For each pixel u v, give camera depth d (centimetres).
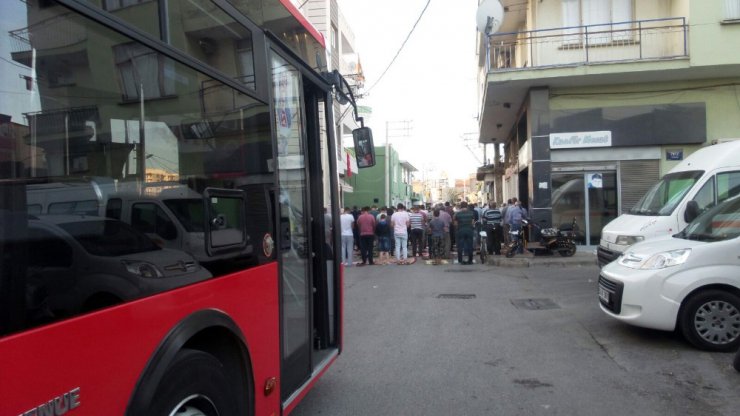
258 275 309
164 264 225
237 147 296
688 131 1495
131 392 200
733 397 442
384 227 1552
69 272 179
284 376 350
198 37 266
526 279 1133
